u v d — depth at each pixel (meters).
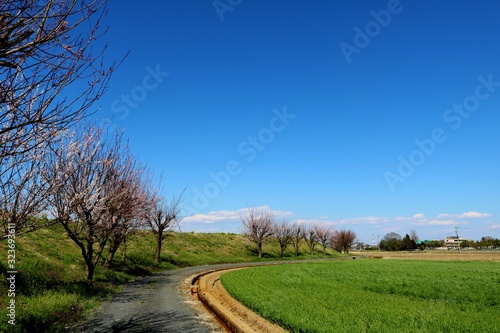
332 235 118.94
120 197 20.59
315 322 11.13
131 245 43.97
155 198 27.61
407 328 10.52
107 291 19.81
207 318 14.14
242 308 15.08
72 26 4.52
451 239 169.12
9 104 4.54
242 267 46.84
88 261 20.08
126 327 11.85
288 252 83.44
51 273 18.67
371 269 37.47
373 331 10.10
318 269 37.91
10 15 3.85
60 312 12.74
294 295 17.39
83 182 16.69
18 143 5.14
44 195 8.83
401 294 19.75
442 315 12.51
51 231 30.31
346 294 17.94
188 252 54.03
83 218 18.34
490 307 15.13
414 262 51.00
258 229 69.94
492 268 37.47
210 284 25.75
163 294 20.31
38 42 4.24
